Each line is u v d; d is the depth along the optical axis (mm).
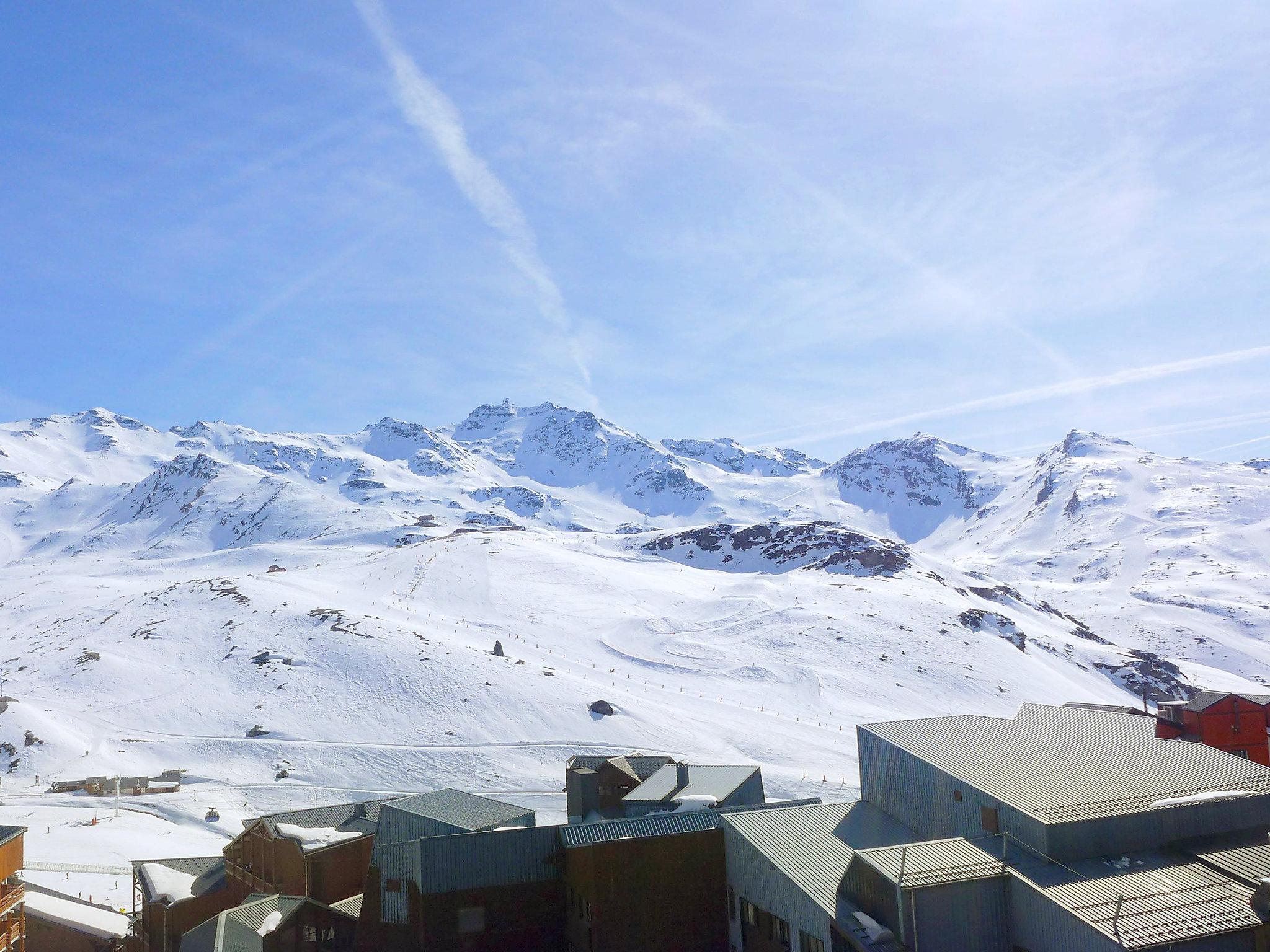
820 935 32781
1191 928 28531
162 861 58969
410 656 153625
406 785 109000
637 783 53094
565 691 142250
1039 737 43031
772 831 39625
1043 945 30547
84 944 55219
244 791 107000
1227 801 34969
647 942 38469
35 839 82188
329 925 42688
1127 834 33750
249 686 145375
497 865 40188
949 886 31391
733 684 159125
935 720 46219
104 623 186375
